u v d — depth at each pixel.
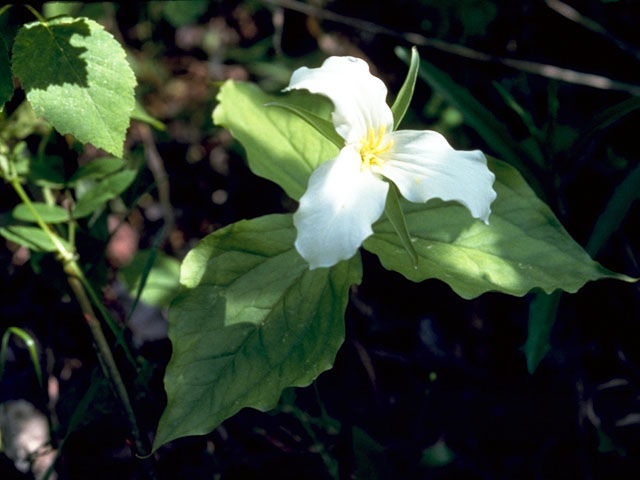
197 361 0.36
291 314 0.38
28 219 0.46
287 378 0.36
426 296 0.63
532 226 0.40
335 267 0.38
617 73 0.61
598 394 0.55
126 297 0.60
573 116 0.61
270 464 0.51
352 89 0.35
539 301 0.47
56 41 0.34
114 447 0.51
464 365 0.59
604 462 0.52
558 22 0.63
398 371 0.59
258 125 0.44
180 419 0.35
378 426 0.55
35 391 0.52
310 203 0.33
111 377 0.44
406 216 0.41
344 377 0.44
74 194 0.51
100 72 0.34
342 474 0.44
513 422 0.55
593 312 0.58
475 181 0.35
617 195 0.48
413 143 0.36
